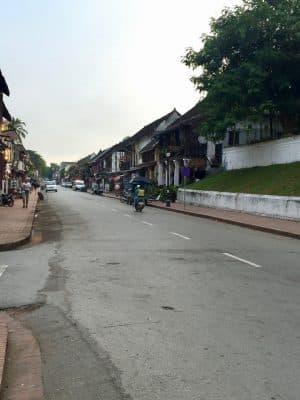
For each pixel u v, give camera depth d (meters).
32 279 9.29
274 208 24.91
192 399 4.22
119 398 4.26
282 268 10.63
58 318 6.71
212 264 11.02
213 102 33.56
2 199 31.89
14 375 4.79
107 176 98.12
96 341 5.72
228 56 33.19
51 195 61.31
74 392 4.39
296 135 28.98
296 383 4.53
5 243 13.60
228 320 6.54
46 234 17.52
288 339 5.77
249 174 32.56
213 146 45.66
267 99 31.50
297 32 30.20
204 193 34.88
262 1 31.22
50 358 5.23
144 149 67.75
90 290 8.33
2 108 36.22
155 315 6.77
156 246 13.94
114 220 23.38
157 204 38.72
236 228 20.75
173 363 5.02
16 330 6.23
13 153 56.66
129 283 8.88
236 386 4.46
